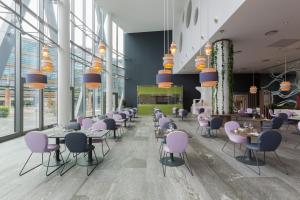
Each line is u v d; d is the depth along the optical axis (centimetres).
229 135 477
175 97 1648
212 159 464
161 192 308
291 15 562
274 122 671
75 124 520
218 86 789
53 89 830
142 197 293
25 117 707
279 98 1579
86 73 543
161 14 1362
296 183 341
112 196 296
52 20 770
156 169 400
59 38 731
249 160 446
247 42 822
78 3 975
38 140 371
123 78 1775
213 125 677
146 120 1231
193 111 1620
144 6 1228
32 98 739
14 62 653
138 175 370
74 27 937
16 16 581
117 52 1586
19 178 357
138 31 1736
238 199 289
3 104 615
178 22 1470
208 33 784
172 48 705
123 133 790
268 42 823
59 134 434
